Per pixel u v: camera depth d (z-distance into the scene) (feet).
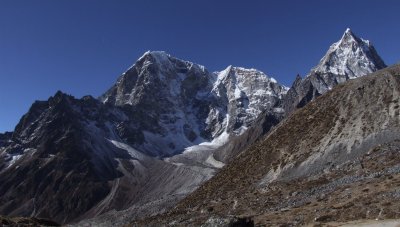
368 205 231.71
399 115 393.09
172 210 463.83
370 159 336.08
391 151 330.75
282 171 406.62
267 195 362.94
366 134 390.83
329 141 409.08
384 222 191.62
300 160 406.82
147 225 423.23
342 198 267.39
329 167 368.89
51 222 321.52
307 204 287.48
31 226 268.82
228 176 468.75
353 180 304.71
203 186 489.26
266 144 483.92
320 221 230.89
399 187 244.42
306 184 347.36
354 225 194.18
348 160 368.27
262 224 252.62
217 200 414.00
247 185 419.74
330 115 449.48
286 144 450.30
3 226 256.93
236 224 168.25
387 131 380.37
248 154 499.10
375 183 272.10
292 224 238.07
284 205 314.55
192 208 427.33
